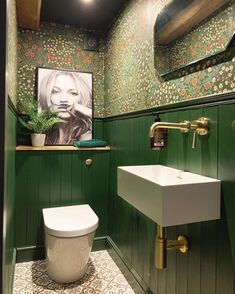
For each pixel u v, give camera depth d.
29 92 2.31
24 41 2.30
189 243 1.14
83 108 2.48
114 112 2.25
